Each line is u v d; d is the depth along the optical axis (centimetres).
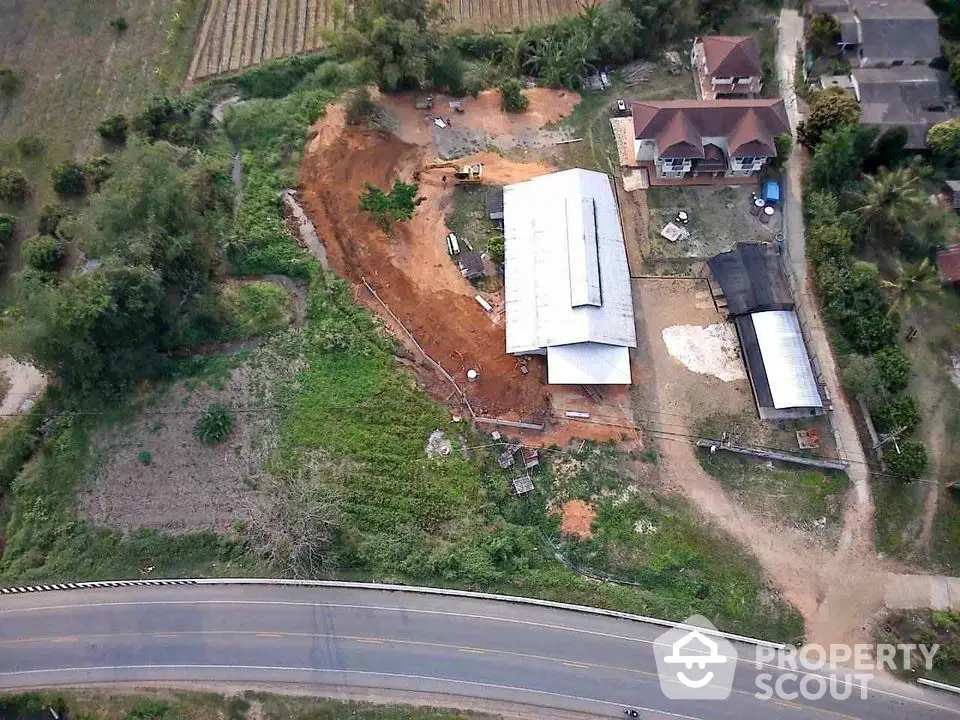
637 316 5331
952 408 4991
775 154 5603
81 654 4197
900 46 6359
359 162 5975
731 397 5025
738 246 5469
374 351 5178
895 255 5550
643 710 4075
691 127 5678
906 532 4631
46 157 6000
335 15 6338
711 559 4547
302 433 4828
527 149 6197
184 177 5159
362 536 4509
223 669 4147
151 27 6788
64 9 6838
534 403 4997
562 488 4750
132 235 4741
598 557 4538
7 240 5472
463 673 4150
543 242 5344
